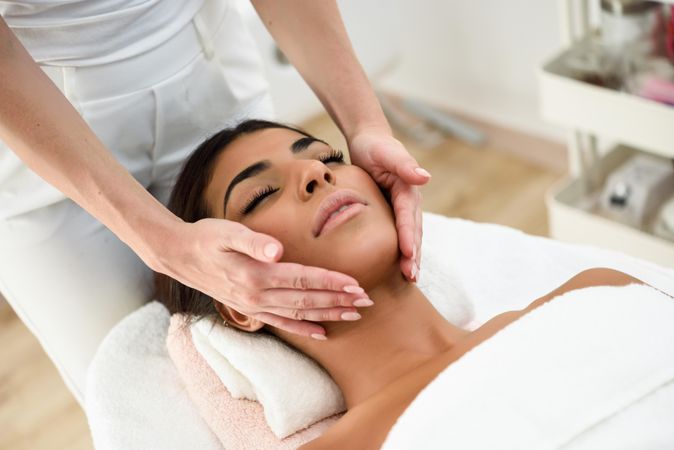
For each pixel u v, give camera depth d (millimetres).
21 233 1206
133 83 1198
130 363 1255
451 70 2498
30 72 1027
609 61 1676
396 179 1124
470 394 932
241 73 1363
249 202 1073
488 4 2256
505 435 900
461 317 1259
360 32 2004
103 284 1292
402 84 2678
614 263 1287
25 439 1886
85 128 1048
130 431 1186
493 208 2246
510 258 1362
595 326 965
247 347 1146
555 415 901
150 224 1012
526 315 1011
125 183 1031
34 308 1278
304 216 1027
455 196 2318
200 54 1268
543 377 929
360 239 1020
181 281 1050
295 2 1236
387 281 1074
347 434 1013
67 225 1234
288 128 1184
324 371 1153
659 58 1635
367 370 1087
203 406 1182
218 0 1281
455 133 2516
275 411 1108
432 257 1276
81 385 1373
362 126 1207
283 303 970
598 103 1612
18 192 1176
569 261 1327
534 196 2256
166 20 1199
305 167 1047
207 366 1199
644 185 1744
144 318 1290
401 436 935
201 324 1189
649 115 1546
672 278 1229
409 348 1081
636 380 917
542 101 1727
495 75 2389
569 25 1716
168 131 1276
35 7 1092
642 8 1608
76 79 1157
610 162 1896
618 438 885
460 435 911
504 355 959
